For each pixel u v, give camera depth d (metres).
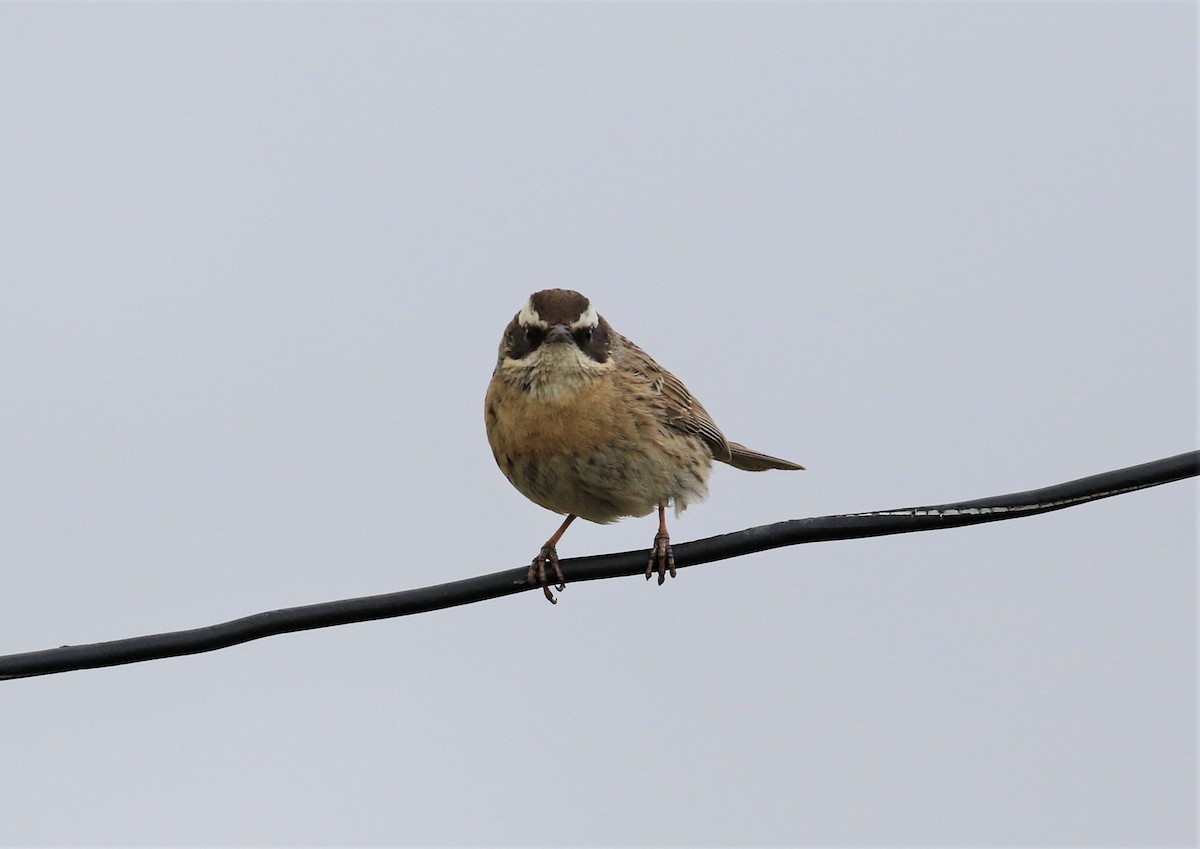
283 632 11.48
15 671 11.05
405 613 11.84
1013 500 11.42
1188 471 11.17
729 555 12.02
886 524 11.59
